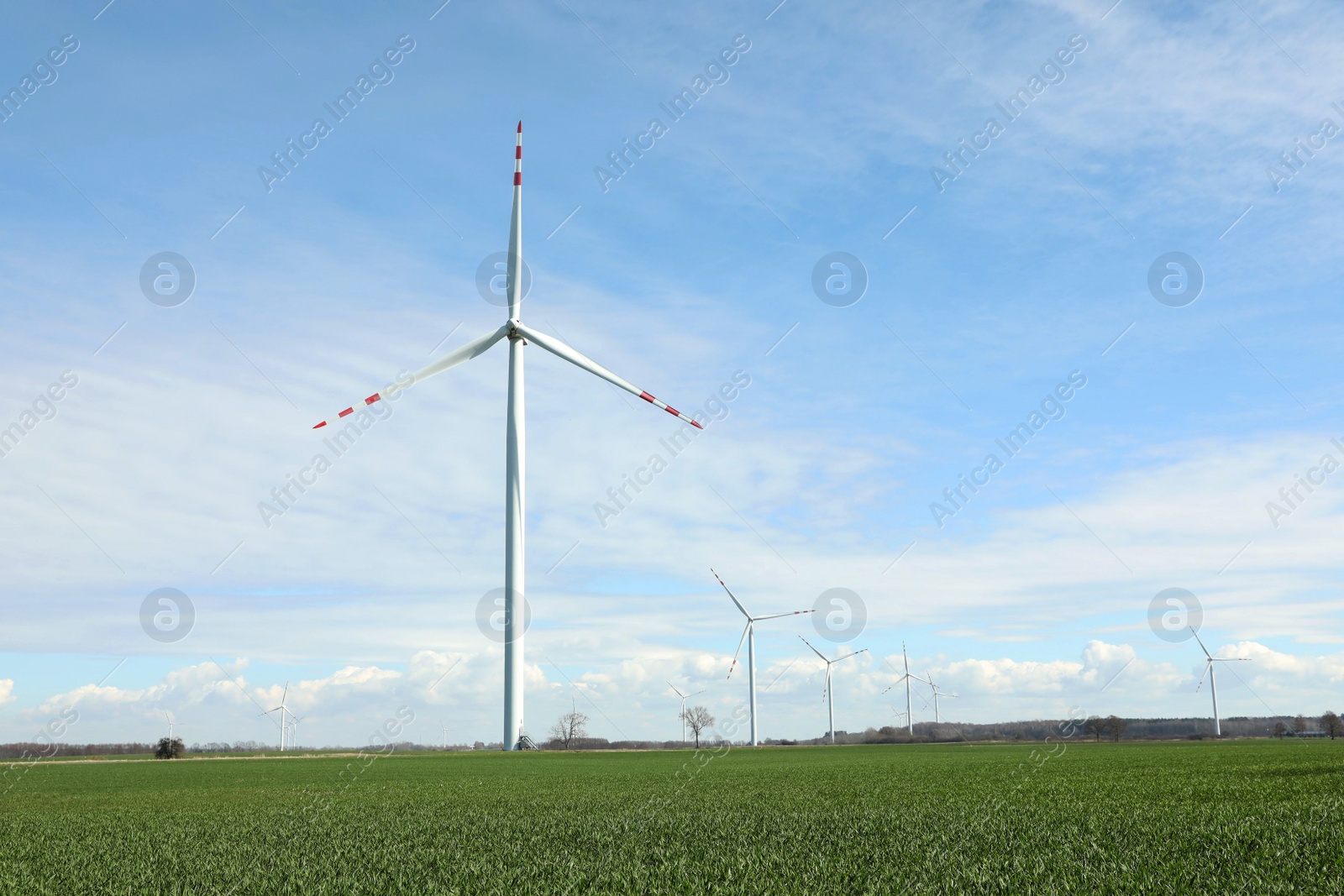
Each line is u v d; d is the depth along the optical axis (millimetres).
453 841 14812
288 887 10547
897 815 16797
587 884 10320
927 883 9648
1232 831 12445
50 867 12586
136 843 15430
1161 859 10492
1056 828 13875
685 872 10750
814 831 14758
